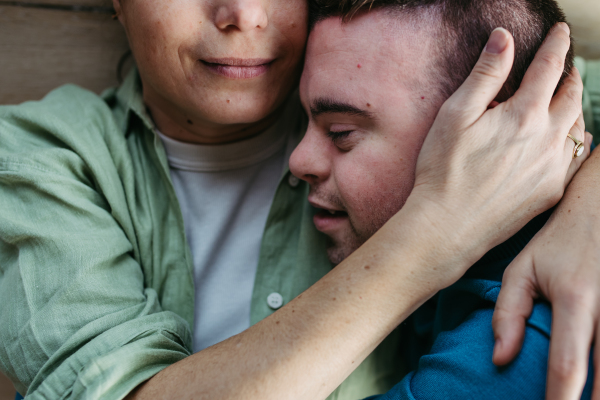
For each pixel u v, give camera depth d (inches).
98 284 26.1
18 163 28.1
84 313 25.3
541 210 23.2
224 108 28.6
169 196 33.9
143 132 35.2
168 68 27.9
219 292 34.0
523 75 25.2
